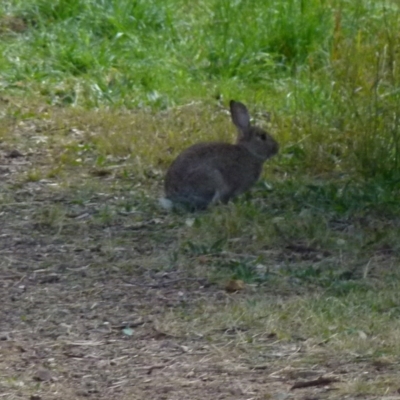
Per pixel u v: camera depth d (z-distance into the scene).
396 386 8.02
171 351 8.81
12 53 18.33
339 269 10.63
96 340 9.04
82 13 19.55
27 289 10.13
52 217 11.96
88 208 12.50
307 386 8.10
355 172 13.96
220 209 12.23
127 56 18.39
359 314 9.38
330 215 12.19
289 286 10.16
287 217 11.99
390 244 11.34
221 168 12.55
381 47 16.05
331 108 15.73
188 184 12.40
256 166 12.88
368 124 14.25
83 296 9.97
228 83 17.67
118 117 15.96
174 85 17.53
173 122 15.81
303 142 14.70
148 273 10.52
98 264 10.75
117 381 8.29
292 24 18.77
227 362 8.59
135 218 12.13
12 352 8.79
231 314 9.41
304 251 11.17
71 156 14.40
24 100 16.69
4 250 11.13
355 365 8.46
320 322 9.21
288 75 18.16
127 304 9.77
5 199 12.70
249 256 11.02
